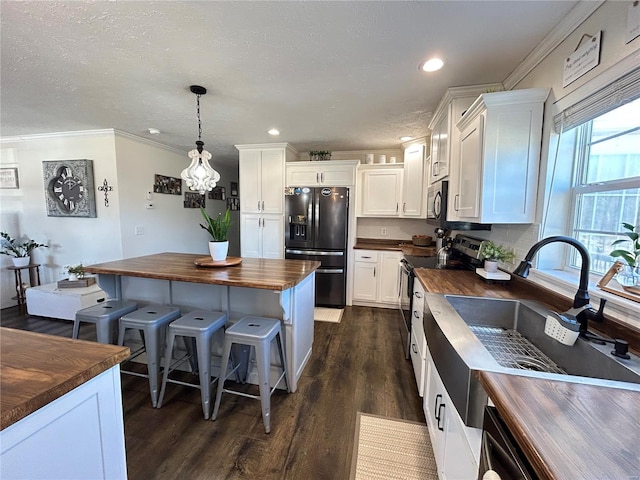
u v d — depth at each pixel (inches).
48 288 134.8
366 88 88.0
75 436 31.6
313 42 64.8
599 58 49.6
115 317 80.5
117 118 120.3
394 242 180.2
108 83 86.4
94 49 68.2
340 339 119.3
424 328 64.2
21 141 155.3
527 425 23.5
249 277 74.4
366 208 167.6
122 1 51.9
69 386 29.7
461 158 83.3
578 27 54.9
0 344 37.3
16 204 161.6
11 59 72.8
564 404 26.4
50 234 158.2
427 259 122.5
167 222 176.7
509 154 66.7
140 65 75.7
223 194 241.0
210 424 69.8
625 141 50.3
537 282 64.1
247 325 73.3
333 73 79.0
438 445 53.9
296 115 113.1
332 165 160.1
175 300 91.4
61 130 141.1
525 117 65.7
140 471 56.9
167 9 54.2
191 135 147.4
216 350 88.6
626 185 49.3
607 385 29.6
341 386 86.1
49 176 150.9
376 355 105.7
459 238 117.1
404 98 95.3
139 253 157.6
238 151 187.6
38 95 96.2
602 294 47.1
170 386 85.4
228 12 54.9
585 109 52.9
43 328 123.8
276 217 166.1
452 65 74.3
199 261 90.4
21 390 27.7
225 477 56.0
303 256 163.0
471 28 59.2
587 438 22.2
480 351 38.4
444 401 49.6
